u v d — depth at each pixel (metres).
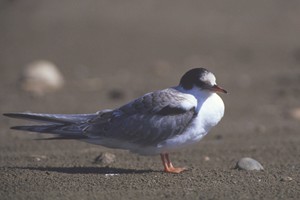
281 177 9.38
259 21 27.86
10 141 12.59
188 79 9.62
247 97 17.42
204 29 26.64
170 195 8.37
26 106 16.02
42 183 8.88
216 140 12.92
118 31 26.16
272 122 14.69
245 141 12.82
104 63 22.05
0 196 8.27
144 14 28.64
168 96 9.50
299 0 30.50
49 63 20.64
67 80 19.64
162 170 9.99
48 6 29.56
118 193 8.45
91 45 24.34
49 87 18.33
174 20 27.88
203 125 9.49
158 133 9.39
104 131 9.57
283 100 17.02
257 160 11.14
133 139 9.52
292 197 8.34
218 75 20.30
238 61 22.38
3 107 15.91
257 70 20.98
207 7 29.91
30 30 26.23
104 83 19.17
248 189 8.70
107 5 29.78
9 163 10.57
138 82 19.23
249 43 24.75
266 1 30.59
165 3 30.41
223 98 17.30
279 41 25.02
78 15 28.22
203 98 9.52
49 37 25.30
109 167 10.19
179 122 9.38
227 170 10.00
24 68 19.50
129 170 9.96
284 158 11.34
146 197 8.29
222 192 8.52
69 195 8.31
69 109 15.68
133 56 23.03
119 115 9.61
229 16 28.56
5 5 29.83
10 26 26.80
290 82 19.11
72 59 22.48
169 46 24.41
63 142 12.51
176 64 21.97
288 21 27.81
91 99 17.03
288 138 13.05
